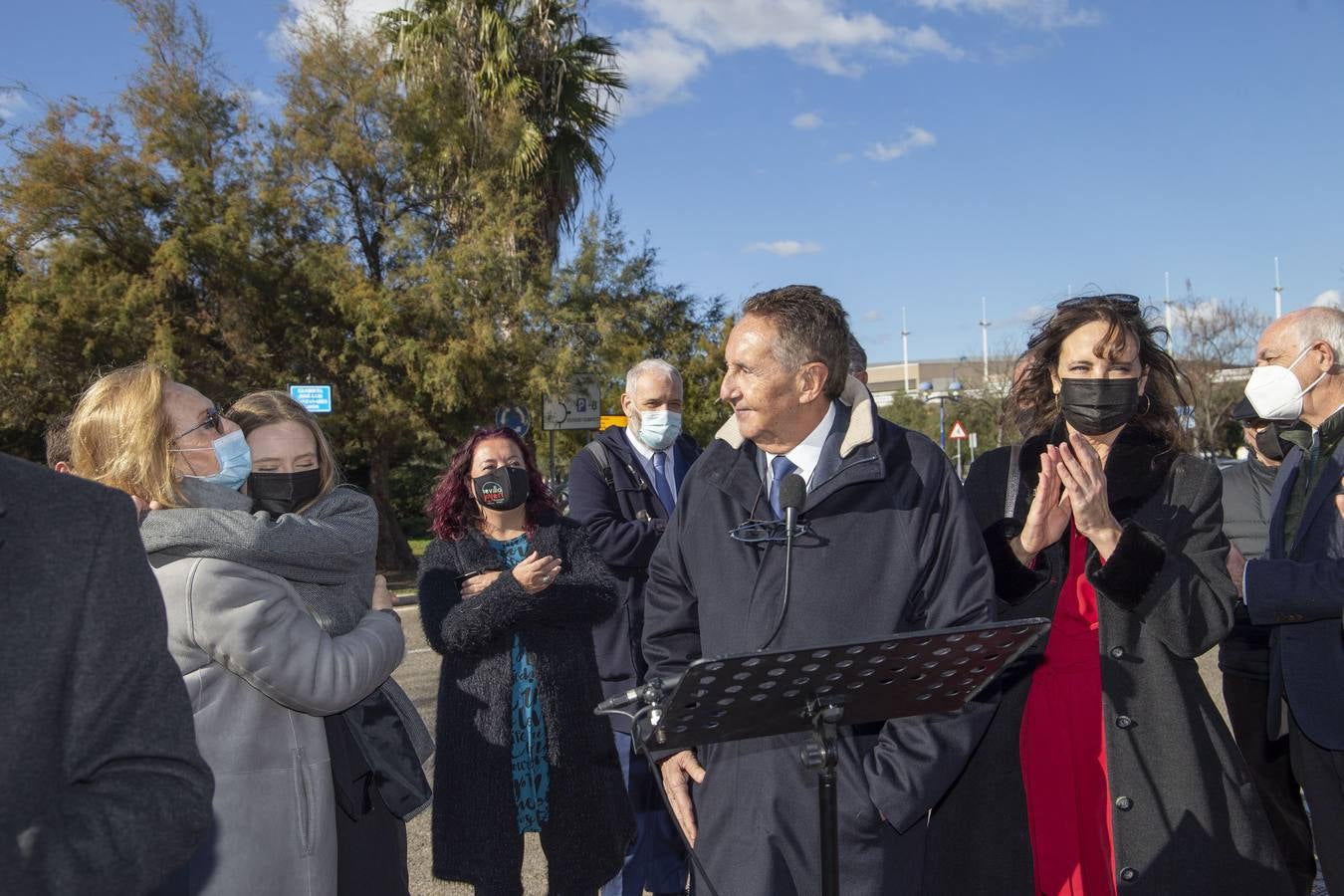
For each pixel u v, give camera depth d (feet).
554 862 9.71
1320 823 8.77
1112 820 7.45
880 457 7.22
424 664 27.76
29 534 3.76
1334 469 8.66
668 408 13.46
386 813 7.96
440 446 54.03
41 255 47.32
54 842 3.65
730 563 7.50
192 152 48.96
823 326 7.29
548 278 52.29
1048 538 7.64
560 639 10.06
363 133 52.21
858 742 7.11
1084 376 7.96
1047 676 8.03
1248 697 11.17
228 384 49.11
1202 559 7.72
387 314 48.34
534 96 55.06
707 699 5.48
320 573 7.49
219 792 6.61
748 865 6.88
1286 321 9.21
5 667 3.62
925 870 8.16
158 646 4.05
